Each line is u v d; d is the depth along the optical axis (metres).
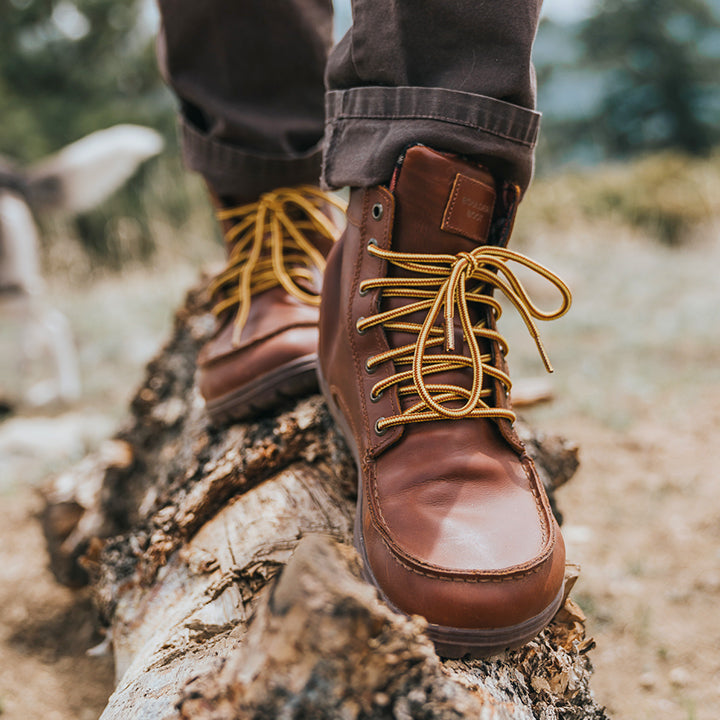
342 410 1.01
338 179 0.98
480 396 0.90
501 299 4.98
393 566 0.80
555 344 4.23
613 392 3.50
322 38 1.29
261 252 1.29
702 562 2.23
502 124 0.88
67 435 3.32
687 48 22.91
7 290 3.80
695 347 4.09
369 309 0.94
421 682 0.63
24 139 9.19
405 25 0.89
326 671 0.58
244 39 1.25
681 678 1.79
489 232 0.95
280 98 1.30
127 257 7.71
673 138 23.52
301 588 0.59
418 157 0.88
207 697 0.63
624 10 23.17
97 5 9.95
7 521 2.57
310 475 1.16
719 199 9.05
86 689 1.85
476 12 0.86
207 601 1.01
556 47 23.94
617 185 9.31
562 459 1.42
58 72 10.10
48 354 3.87
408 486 0.86
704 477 2.70
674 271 6.19
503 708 0.71
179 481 1.27
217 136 1.29
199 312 2.06
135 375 4.23
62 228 7.55
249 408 1.21
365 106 0.94
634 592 2.11
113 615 1.16
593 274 6.15
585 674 1.02
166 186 8.08
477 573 0.75
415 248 0.92
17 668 1.93
